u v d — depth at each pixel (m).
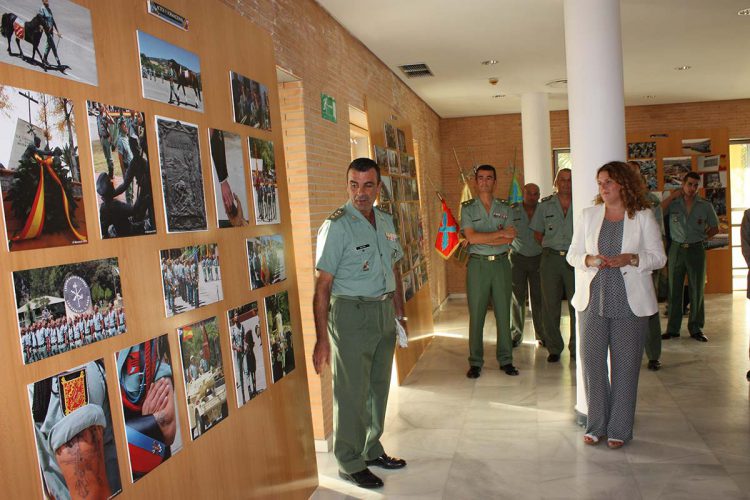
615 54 3.97
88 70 1.91
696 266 6.63
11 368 1.59
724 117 10.46
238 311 2.75
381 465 3.81
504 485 3.48
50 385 1.70
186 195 2.39
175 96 2.37
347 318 3.39
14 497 1.57
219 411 2.53
